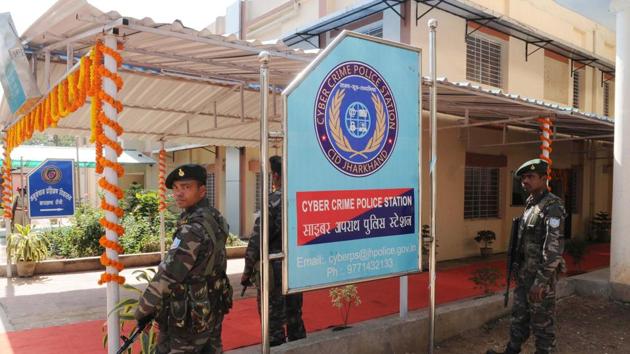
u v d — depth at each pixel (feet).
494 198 36.78
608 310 19.30
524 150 38.29
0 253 34.94
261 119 10.03
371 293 23.03
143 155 66.13
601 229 45.55
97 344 15.92
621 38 20.92
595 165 46.83
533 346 15.16
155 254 32.04
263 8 41.29
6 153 26.45
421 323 14.74
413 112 12.32
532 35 34.09
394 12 28.50
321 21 31.27
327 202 10.69
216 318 9.61
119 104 10.98
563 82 39.70
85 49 14.58
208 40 12.42
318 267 10.57
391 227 11.86
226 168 48.03
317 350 12.34
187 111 24.40
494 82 33.65
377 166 11.58
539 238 12.52
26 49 14.46
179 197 9.70
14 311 20.07
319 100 10.55
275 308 13.58
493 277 19.30
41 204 32.09
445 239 32.14
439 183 31.53
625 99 20.66
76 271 29.17
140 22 10.86
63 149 63.21
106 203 10.72
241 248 36.37
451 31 30.25
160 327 9.22
